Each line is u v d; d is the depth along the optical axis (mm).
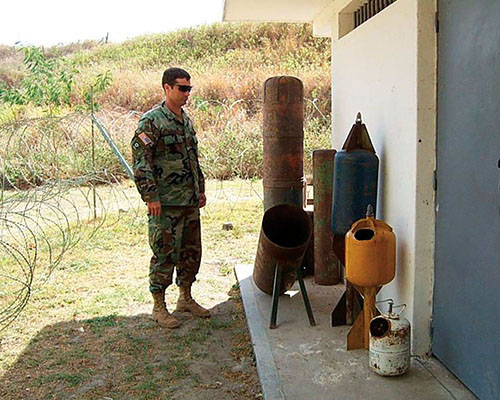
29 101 14367
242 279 4824
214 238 7027
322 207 4453
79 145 9242
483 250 2465
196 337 3885
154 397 3082
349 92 4277
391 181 3350
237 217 8234
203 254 6273
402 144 3148
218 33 22109
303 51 19266
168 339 3869
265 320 3820
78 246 6664
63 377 3338
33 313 4469
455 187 2713
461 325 2707
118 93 16922
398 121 3205
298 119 4441
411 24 2955
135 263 5965
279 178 4461
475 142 2502
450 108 2744
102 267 5820
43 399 3098
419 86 2912
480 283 2502
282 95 4379
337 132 4688
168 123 3822
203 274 5492
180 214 3953
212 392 3123
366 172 3420
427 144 2943
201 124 14023
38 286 5164
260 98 15984
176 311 4363
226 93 16359
